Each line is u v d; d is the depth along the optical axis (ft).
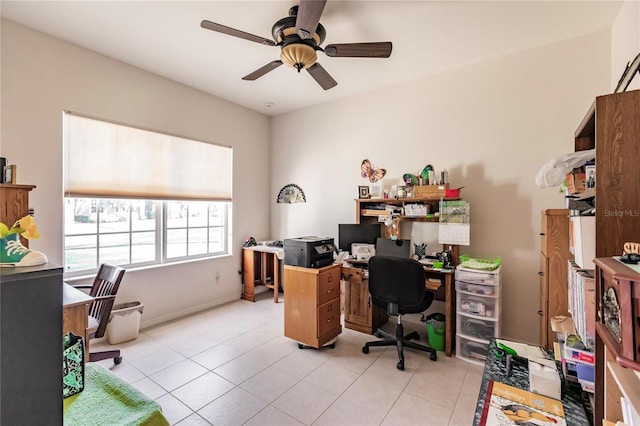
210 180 12.47
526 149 8.95
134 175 10.02
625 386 2.91
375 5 6.88
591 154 5.44
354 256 10.91
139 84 10.09
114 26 7.77
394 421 5.90
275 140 15.15
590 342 4.31
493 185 9.45
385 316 11.35
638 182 3.49
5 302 1.97
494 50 8.95
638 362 2.33
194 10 7.12
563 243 6.75
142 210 10.77
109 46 8.75
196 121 11.85
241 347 9.02
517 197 9.09
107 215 9.86
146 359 8.25
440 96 10.38
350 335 10.08
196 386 7.03
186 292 11.68
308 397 6.64
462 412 6.16
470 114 9.83
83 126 8.86
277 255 12.98
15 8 7.03
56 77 8.30
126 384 3.97
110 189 9.45
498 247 9.37
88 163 8.97
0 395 1.95
